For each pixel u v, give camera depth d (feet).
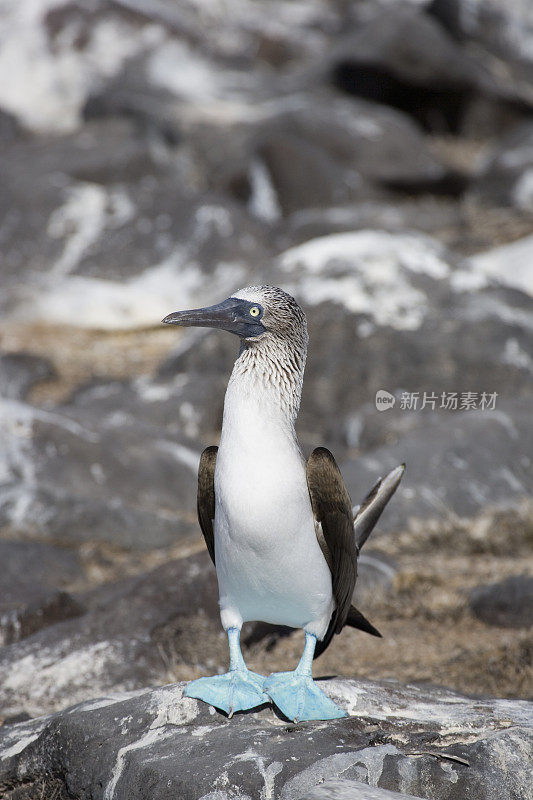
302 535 16.48
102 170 90.74
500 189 100.48
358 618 19.75
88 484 41.32
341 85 124.06
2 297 75.97
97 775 16.76
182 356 59.26
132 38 131.95
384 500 19.95
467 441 44.21
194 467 45.34
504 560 36.96
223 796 14.83
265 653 28.68
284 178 96.99
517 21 134.92
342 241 61.16
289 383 16.92
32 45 128.88
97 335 73.31
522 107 123.85
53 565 34.83
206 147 101.60
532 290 71.10
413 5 137.80
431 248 61.62
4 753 18.57
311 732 16.33
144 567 37.52
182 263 78.54
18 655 26.35
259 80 128.16
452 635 29.96
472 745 16.15
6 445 41.39
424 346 53.42
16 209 81.46
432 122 124.57
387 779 15.40
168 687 18.34
